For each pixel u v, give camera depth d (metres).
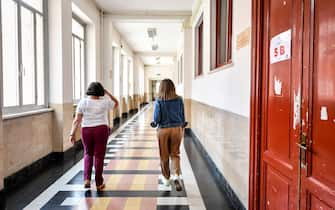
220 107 3.72
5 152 3.30
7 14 3.62
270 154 1.99
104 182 3.57
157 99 3.29
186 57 8.09
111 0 6.88
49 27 4.76
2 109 3.24
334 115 1.22
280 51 1.81
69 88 5.16
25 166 3.80
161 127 3.30
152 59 19.72
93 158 3.61
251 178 2.29
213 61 4.82
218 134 3.83
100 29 7.78
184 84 8.16
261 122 2.17
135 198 3.04
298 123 1.55
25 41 4.11
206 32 5.19
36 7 4.45
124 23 9.06
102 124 3.24
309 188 1.43
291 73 1.65
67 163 4.57
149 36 11.16
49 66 4.79
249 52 2.44
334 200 1.22
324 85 1.30
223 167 3.45
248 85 2.47
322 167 1.32
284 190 1.75
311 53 1.42
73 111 5.48
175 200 3.00
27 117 3.86
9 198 3.02
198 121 6.23
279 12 1.83
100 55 7.86
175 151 3.38
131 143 6.37
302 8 1.51
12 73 3.74
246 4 2.53
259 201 2.21
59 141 4.83
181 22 8.34
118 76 10.95
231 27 3.75
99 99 3.25
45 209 2.74
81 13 6.18
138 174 3.94
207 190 3.34
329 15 1.26
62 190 3.27
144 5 7.25
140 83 20.80
